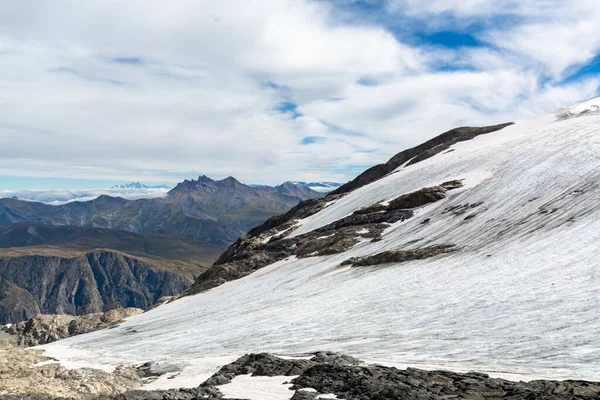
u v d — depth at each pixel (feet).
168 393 75.00
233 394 74.33
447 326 111.34
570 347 81.20
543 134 363.35
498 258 164.86
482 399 57.93
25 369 115.85
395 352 97.45
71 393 81.10
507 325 101.76
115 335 230.89
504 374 72.28
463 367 79.87
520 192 245.45
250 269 328.08
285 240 367.04
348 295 172.65
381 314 136.77
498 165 319.06
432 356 90.33
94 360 156.87
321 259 279.69
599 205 178.19
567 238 159.12
